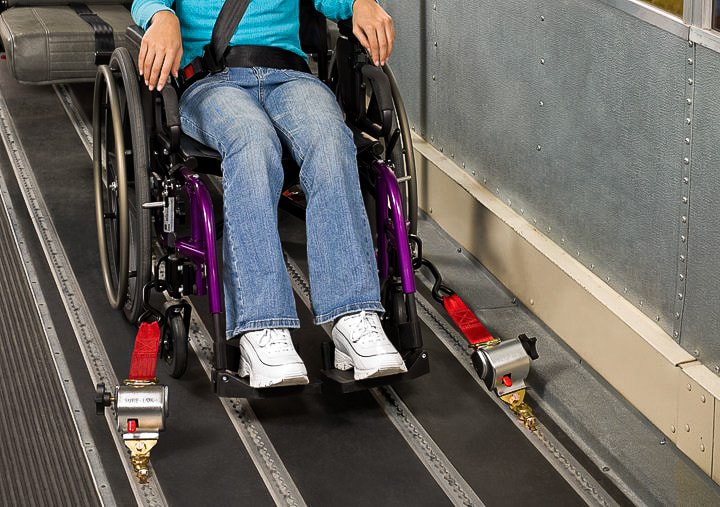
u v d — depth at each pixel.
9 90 4.71
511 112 3.21
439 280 2.99
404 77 3.88
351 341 2.66
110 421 2.73
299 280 3.42
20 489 2.49
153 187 2.87
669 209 2.55
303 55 3.08
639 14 2.53
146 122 2.88
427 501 2.48
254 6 3.00
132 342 3.07
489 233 3.37
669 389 2.58
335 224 2.70
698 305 2.50
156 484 2.52
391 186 2.79
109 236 3.37
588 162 2.86
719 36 2.27
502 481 2.55
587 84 2.80
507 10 3.13
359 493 2.50
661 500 2.44
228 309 2.71
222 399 2.85
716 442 2.44
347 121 3.05
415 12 3.71
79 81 4.18
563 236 3.04
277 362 2.61
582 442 2.71
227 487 2.52
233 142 2.72
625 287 2.79
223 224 2.98
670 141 2.50
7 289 3.31
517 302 3.26
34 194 3.86
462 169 3.58
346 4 2.97
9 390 2.84
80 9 4.43
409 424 2.76
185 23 3.01
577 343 2.96
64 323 3.15
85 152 4.18
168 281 2.84
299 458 2.62
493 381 2.74
